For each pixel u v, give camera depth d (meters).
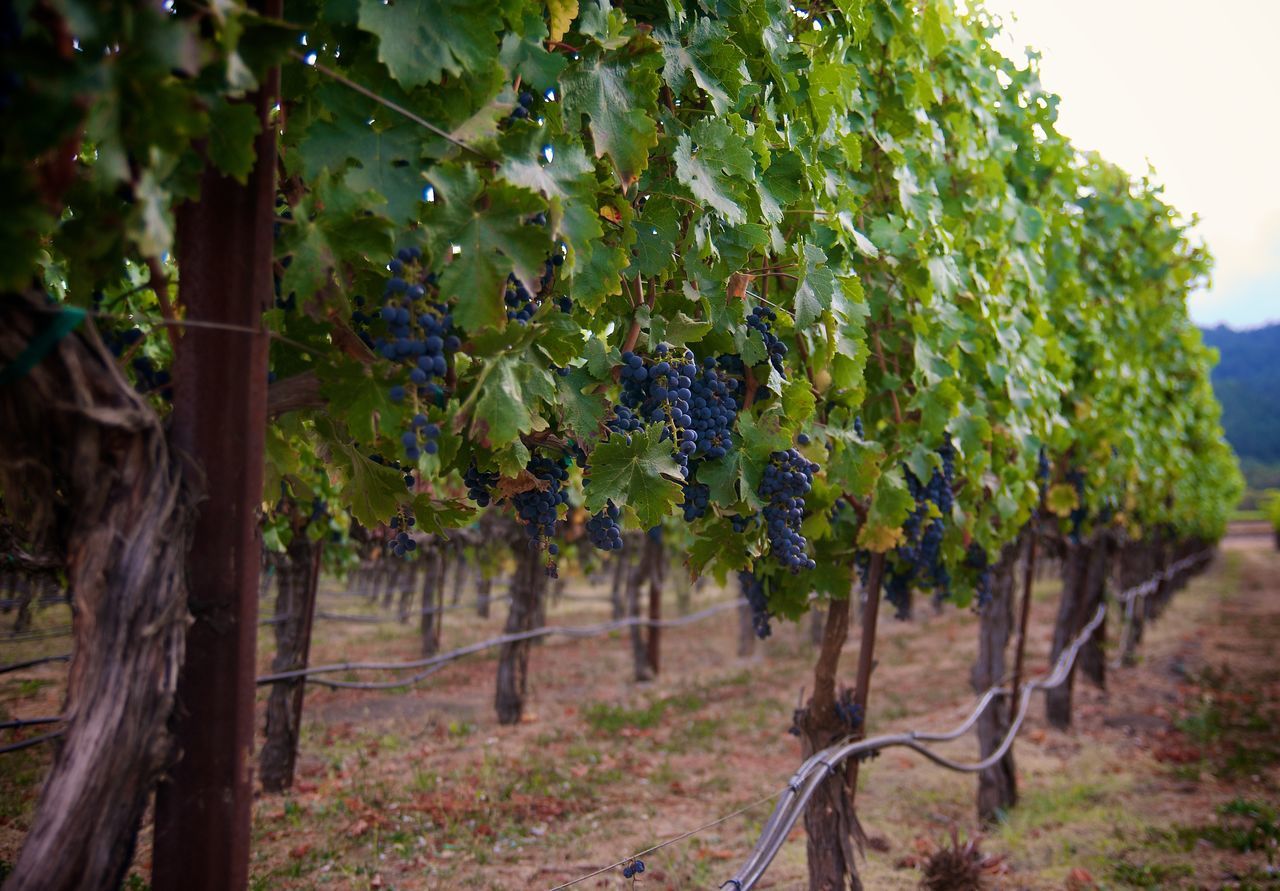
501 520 11.28
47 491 1.64
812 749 4.73
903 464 4.60
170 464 1.73
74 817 1.55
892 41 4.39
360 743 9.71
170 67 1.39
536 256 2.06
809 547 4.22
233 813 1.81
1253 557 51.72
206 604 1.79
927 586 5.39
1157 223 9.76
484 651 16.56
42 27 1.35
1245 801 8.08
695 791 8.26
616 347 2.76
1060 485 8.19
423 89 2.08
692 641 19.06
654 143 2.57
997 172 5.59
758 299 3.36
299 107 2.18
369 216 1.93
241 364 1.82
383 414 2.05
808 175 3.43
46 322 1.52
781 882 6.07
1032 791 8.51
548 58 2.26
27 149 1.33
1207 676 14.70
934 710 11.95
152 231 1.50
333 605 21.25
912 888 6.11
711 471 3.08
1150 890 6.20
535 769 8.72
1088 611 13.49
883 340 4.65
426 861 6.31
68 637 13.91
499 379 2.19
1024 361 6.12
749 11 3.15
